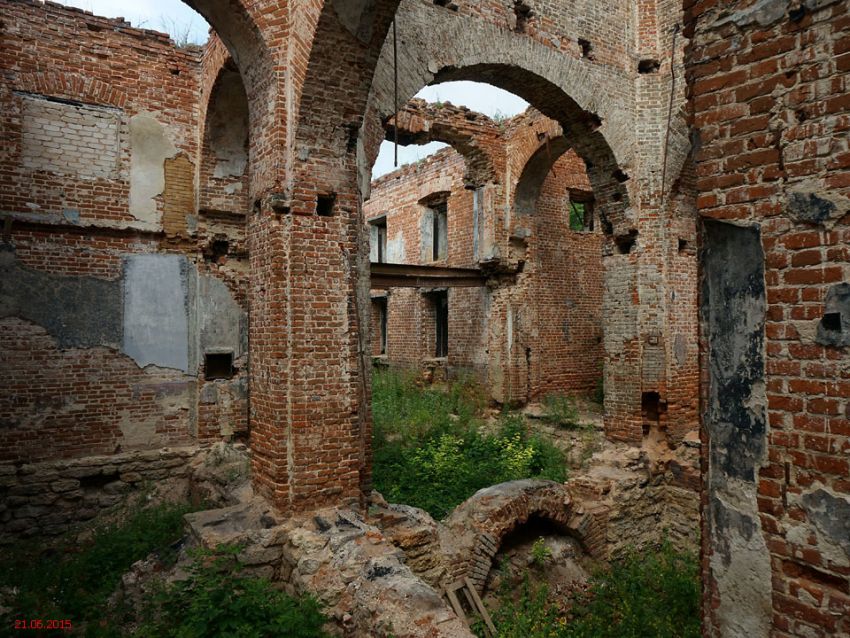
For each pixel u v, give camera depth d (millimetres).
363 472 6555
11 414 7715
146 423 8648
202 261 9086
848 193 2217
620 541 8250
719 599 2699
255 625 4277
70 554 7102
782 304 2432
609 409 9617
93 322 8281
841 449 2232
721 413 2691
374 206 16906
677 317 9188
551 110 8945
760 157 2500
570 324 13078
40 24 7883
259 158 6008
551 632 5934
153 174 8719
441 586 6168
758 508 2531
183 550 5520
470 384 13055
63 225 8023
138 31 8594
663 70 9172
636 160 9234
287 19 5637
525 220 12211
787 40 2410
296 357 5633
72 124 8109
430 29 7180
